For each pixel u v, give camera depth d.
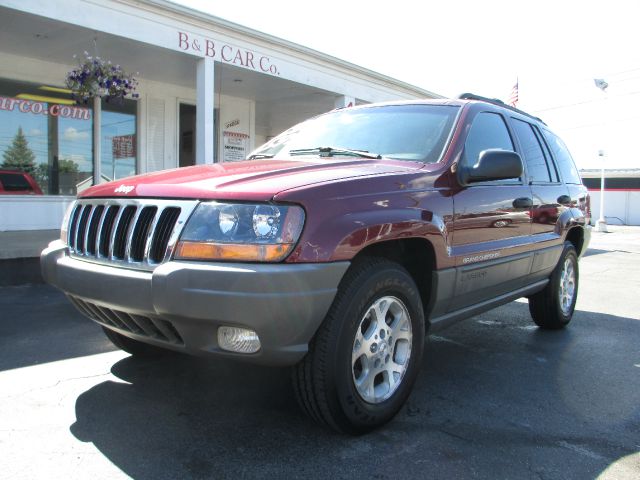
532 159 4.54
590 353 4.47
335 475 2.42
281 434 2.79
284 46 10.63
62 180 10.52
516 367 4.05
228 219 2.42
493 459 2.62
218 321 2.35
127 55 9.55
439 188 3.19
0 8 7.05
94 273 2.71
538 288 4.70
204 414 3.02
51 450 2.58
